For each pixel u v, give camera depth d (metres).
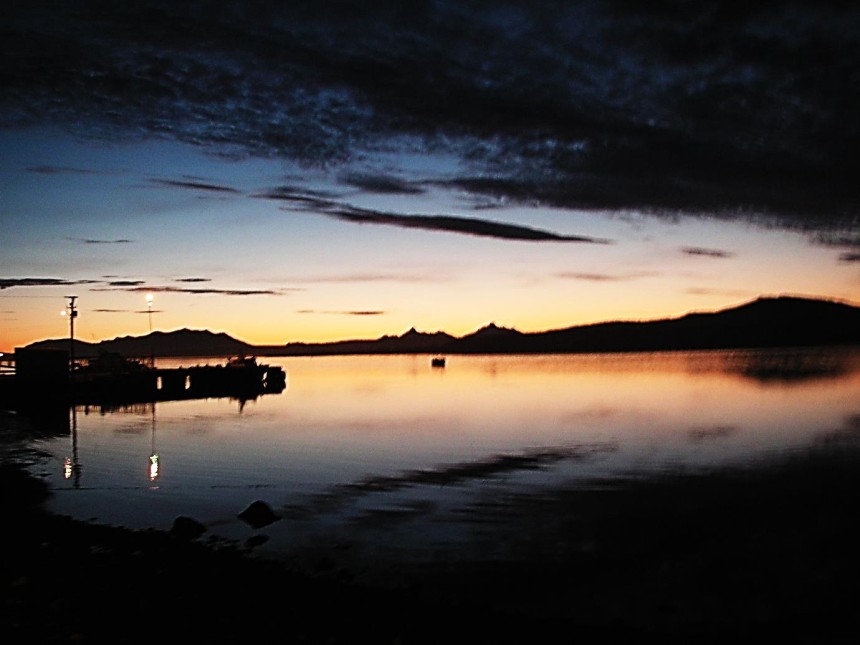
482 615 10.88
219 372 64.44
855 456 28.44
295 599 10.86
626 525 17.20
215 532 16.27
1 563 12.29
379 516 17.98
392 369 164.62
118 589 10.82
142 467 24.83
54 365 44.91
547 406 54.69
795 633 11.09
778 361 157.00
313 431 36.97
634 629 10.98
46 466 24.53
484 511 18.58
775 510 18.95
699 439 34.12
